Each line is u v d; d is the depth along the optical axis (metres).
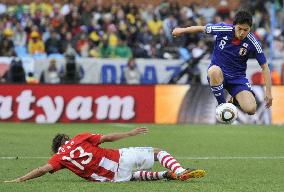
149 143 57.16
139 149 34.69
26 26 93.75
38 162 44.12
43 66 81.56
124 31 92.75
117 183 34.00
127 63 82.75
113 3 101.94
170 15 97.12
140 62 83.19
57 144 34.78
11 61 80.88
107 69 82.56
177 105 77.69
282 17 101.69
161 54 88.94
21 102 76.25
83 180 35.62
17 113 76.19
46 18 95.19
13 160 45.06
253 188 33.69
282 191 32.94
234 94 40.19
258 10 102.94
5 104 76.12
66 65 81.75
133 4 98.19
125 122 77.19
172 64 83.56
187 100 77.81
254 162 45.50
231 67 39.97
